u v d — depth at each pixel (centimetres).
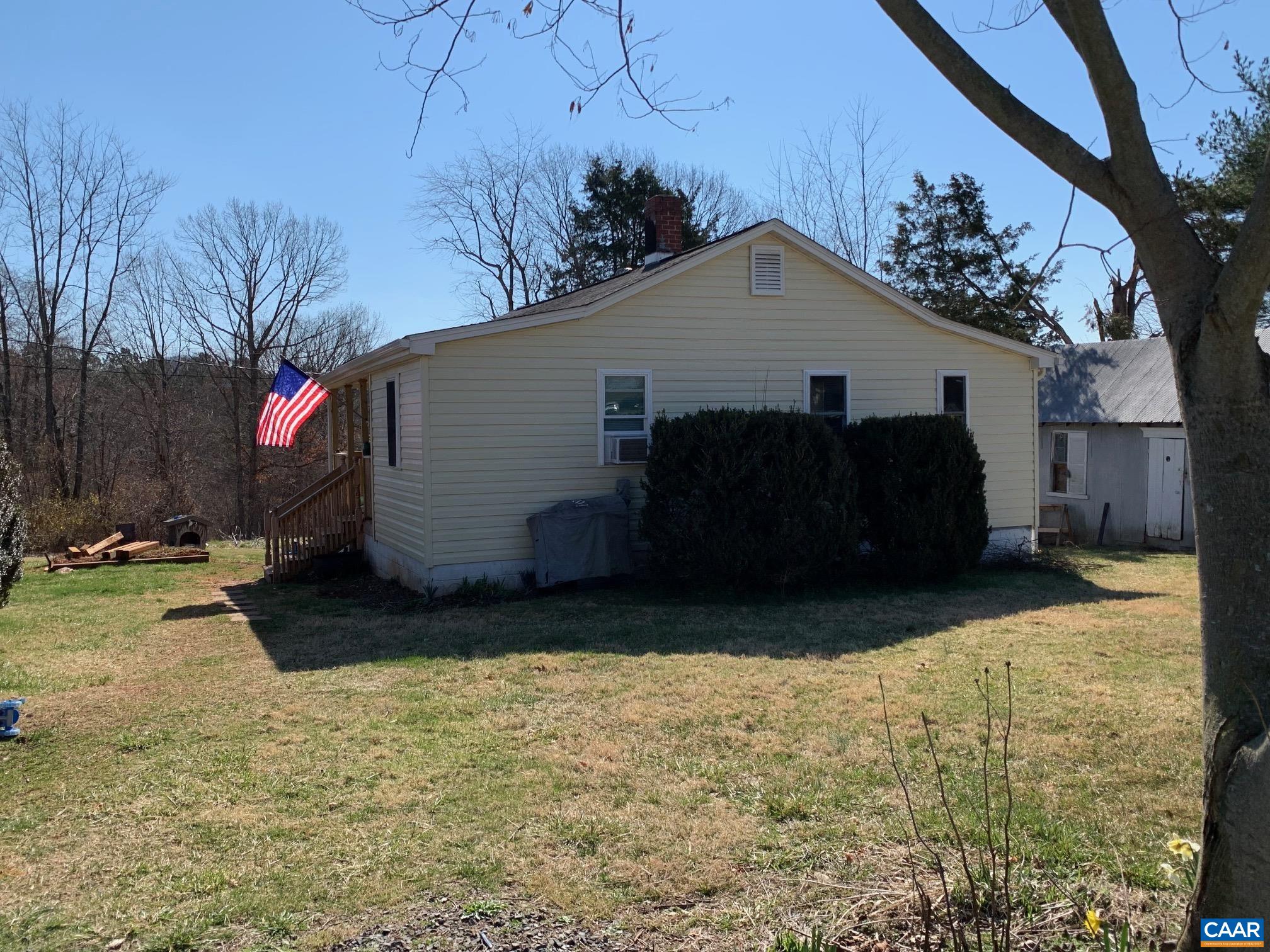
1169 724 624
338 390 1873
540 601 1153
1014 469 1506
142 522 3259
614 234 3403
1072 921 373
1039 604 1102
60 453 3044
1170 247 288
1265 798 252
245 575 1557
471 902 407
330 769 571
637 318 1266
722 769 559
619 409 1268
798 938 366
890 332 1413
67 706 716
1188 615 1029
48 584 1418
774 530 1128
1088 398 2000
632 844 459
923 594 1178
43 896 415
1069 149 308
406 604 1150
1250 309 260
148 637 998
